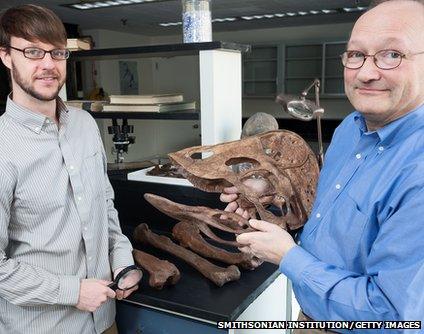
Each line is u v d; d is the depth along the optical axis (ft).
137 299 3.96
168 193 5.55
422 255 2.43
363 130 3.15
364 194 2.90
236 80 5.42
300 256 2.95
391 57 2.59
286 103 4.39
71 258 3.56
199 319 3.82
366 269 2.75
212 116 4.96
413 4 2.56
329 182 3.45
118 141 6.57
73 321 3.67
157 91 23.45
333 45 18.39
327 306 2.82
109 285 3.65
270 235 3.10
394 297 2.49
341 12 15.56
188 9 5.15
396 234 2.53
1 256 3.21
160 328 4.09
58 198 3.45
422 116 2.80
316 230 3.20
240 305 3.73
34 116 3.38
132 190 5.84
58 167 3.49
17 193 3.30
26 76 3.21
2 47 3.25
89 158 3.79
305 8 14.69
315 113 4.30
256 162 3.95
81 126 3.85
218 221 3.98
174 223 5.65
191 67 22.24
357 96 2.80
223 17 16.67
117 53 5.42
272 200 3.98
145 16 16.37
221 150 4.04
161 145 20.62
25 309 3.50
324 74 18.67
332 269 2.86
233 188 3.95
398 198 2.60
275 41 19.54
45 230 3.42
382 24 2.57
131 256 4.14
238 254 4.42
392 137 2.88
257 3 13.62
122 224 5.98
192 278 4.29
